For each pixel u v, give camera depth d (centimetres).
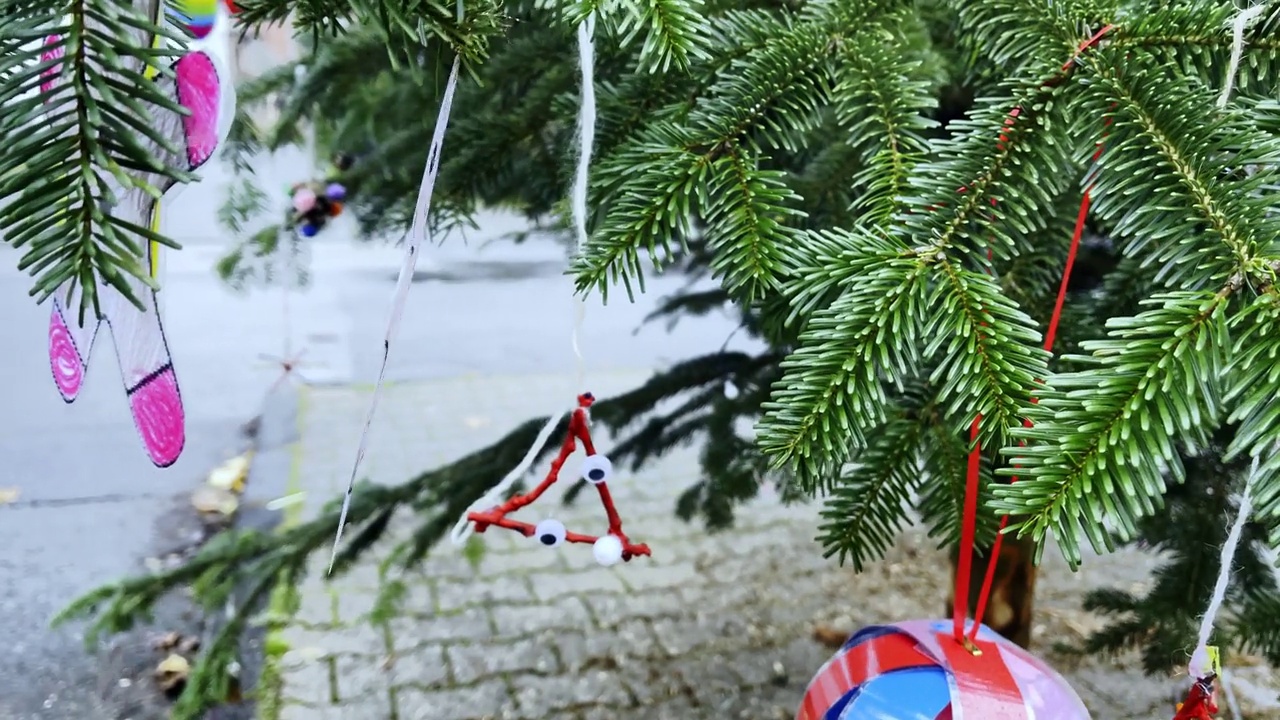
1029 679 69
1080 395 54
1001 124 73
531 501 77
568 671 252
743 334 193
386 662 253
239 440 400
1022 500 51
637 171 82
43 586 287
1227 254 58
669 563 311
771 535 333
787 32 88
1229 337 53
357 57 148
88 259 44
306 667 249
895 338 65
